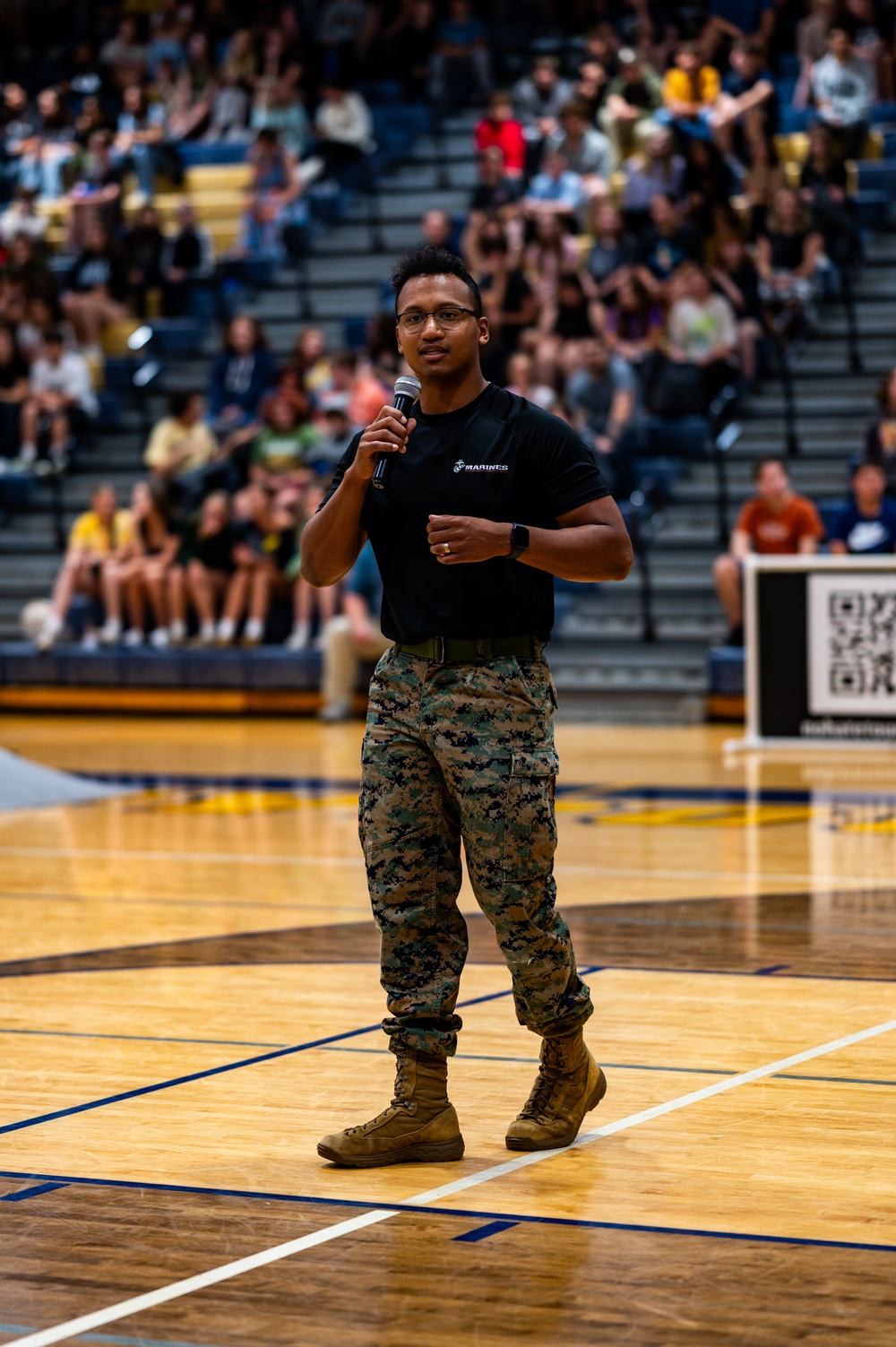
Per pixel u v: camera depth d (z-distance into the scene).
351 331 30.00
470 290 6.46
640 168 29.06
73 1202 6.06
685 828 15.12
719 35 31.55
